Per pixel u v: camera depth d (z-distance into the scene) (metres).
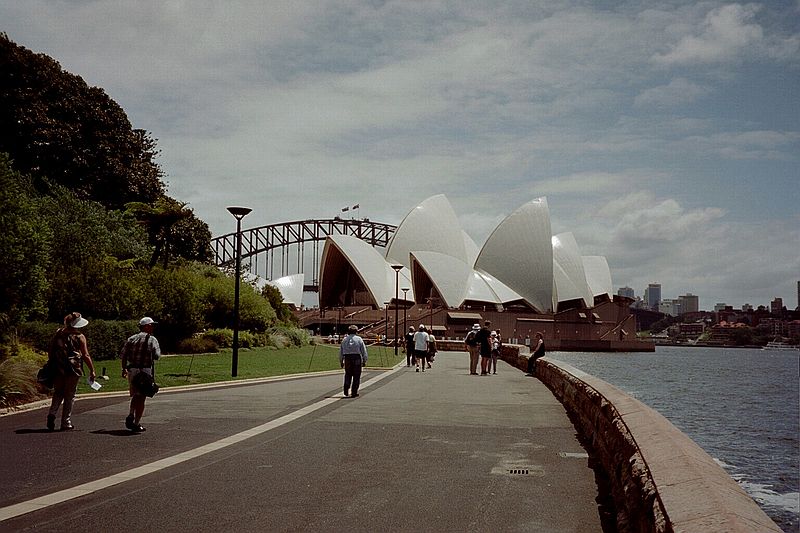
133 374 11.54
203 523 6.17
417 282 108.25
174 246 57.88
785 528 13.85
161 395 18.17
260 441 10.73
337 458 9.34
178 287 39.16
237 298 24.72
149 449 9.98
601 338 126.25
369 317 104.31
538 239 105.88
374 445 10.39
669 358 128.88
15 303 24.70
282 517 6.39
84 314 32.25
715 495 3.60
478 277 106.38
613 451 7.58
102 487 7.58
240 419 13.34
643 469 5.20
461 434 11.50
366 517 6.39
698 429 30.80
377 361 37.16
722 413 37.81
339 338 79.62
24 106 46.06
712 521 3.20
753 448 25.27
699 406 41.75
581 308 121.69
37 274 25.19
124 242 41.31
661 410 38.97
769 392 54.47
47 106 47.69
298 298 134.62
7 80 46.38
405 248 107.00
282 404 16.09
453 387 21.39
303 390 19.97
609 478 7.91
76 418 13.37
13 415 13.71
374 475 8.27
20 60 46.47
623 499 5.96
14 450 9.86
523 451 9.92
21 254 24.28
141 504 6.84
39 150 46.19
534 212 106.19
